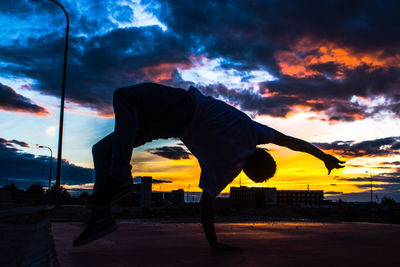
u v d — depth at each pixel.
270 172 2.37
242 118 2.29
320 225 5.74
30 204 37.41
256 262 1.88
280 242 2.88
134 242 2.89
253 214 25.11
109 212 1.84
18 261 2.88
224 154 2.18
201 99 2.12
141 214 17.94
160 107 1.93
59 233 3.85
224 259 1.98
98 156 2.04
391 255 2.18
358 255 2.17
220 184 2.23
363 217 23.41
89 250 2.37
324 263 1.88
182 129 2.07
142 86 1.94
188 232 3.97
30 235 5.84
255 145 2.34
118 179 1.79
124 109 1.82
